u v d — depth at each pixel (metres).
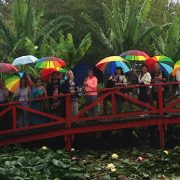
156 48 20.73
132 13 21.30
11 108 12.34
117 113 13.10
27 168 9.55
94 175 9.80
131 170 10.13
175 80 13.77
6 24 22.06
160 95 13.07
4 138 12.50
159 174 9.99
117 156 11.61
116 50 21.61
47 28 22.08
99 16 30.19
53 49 21.17
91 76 12.80
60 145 13.59
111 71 13.27
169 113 13.59
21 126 12.65
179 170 10.30
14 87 12.66
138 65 17.05
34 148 12.68
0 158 10.53
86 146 14.05
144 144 14.33
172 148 13.41
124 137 14.28
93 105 12.72
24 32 21.64
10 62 19.11
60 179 9.12
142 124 13.11
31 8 21.67
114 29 21.45
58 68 13.19
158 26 21.39
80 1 30.33
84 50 19.31
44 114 12.52
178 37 20.05
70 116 12.70
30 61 13.17
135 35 21.38
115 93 12.77
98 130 12.90
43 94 12.55
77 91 12.74
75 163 10.48
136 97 13.87
